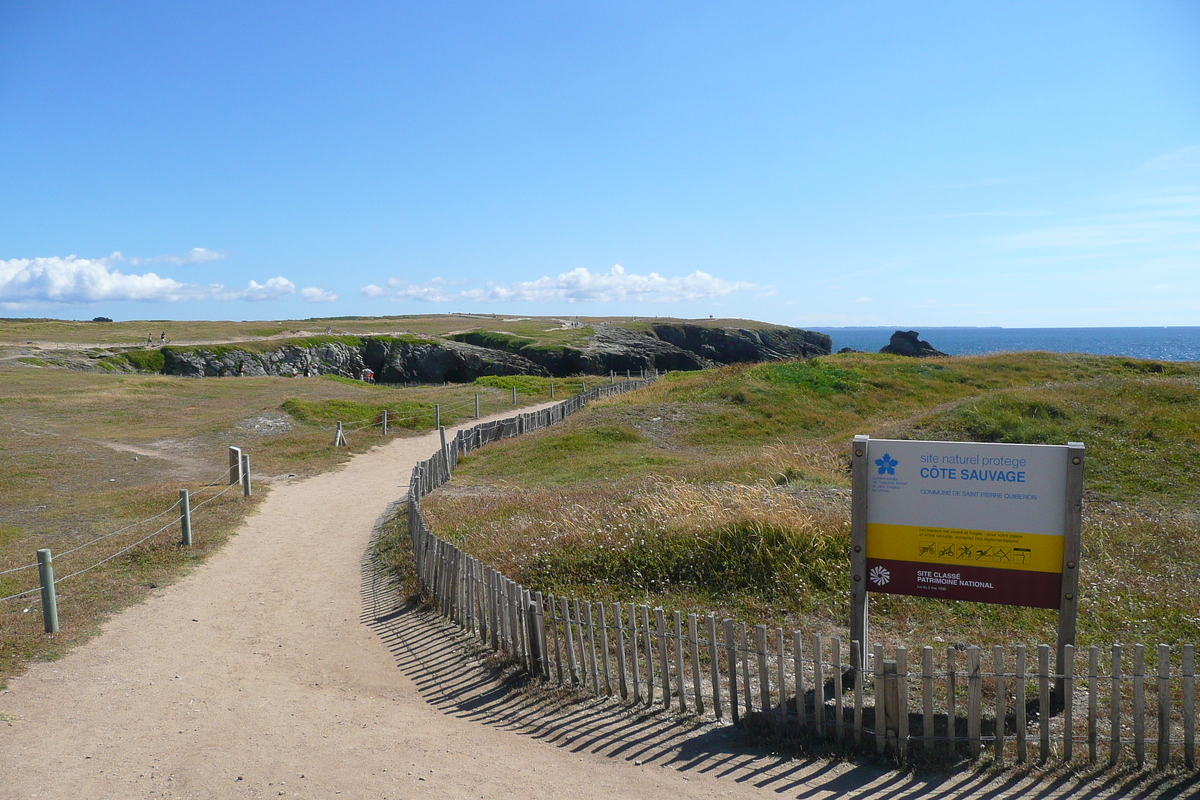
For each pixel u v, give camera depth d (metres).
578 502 14.17
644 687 7.19
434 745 6.27
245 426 28.84
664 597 9.33
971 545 6.43
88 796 5.27
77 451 23.94
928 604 8.45
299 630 9.86
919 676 6.11
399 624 9.94
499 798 5.27
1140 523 10.77
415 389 45.25
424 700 7.45
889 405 27.80
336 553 13.86
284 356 70.75
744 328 122.56
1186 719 5.22
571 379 54.12
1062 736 5.69
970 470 6.40
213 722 6.76
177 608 10.53
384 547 13.81
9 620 9.36
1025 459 6.23
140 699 7.28
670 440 24.06
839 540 9.78
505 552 11.41
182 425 29.81
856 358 35.19
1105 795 5.02
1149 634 7.51
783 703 6.07
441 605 10.16
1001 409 17.95
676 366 103.38
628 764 5.79
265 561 13.27
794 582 9.14
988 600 6.41
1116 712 5.31
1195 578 8.88
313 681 8.03
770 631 8.22
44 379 39.84
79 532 14.43
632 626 6.84
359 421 30.61
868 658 7.00
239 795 5.31
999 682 5.50
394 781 5.55
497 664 8.07
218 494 17.19
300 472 21.95
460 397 39.91
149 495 17.47
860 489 6.68
